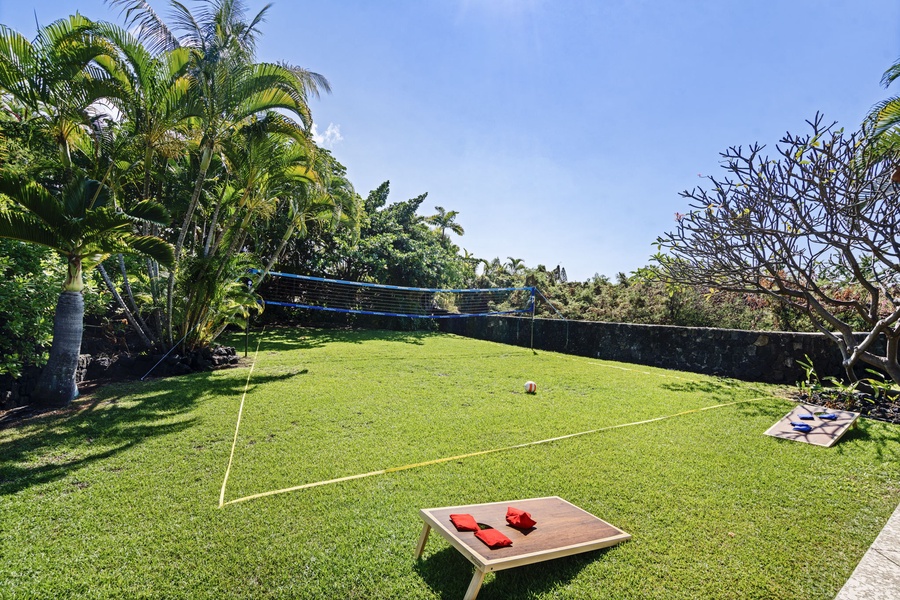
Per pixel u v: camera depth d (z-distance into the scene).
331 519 3.16
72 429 5.01
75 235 5.85
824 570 2.66
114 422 5.27
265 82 7.89
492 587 2.50
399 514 3.24
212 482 3.72
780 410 6.24
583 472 4.02
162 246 6.41
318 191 11.14
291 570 2.61
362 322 19.50
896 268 6.08
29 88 6.12
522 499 3.42
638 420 5.71
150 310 8.88
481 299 21.30
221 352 9.59
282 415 5.66
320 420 5.50
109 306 8.93
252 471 3.95
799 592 2.47
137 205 6.39
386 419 5.61
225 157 9.05
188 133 8.69
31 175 7.59
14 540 2.85
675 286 10.53
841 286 9.05
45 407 5.93
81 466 4.02
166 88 7.25
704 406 6.49
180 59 7.36
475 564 2.29
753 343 9.04
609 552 2.81
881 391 6.77
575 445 4.72
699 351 9.98
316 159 9.42
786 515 3.30
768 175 6.74
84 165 9.96
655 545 2.89
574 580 2.55
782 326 10.87
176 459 4.20
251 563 2.66
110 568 2.60
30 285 6.22
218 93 7.47
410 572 2.61
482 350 13.00
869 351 7.80
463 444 4.72
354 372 8.77
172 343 8.55
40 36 6.27
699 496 3.58
